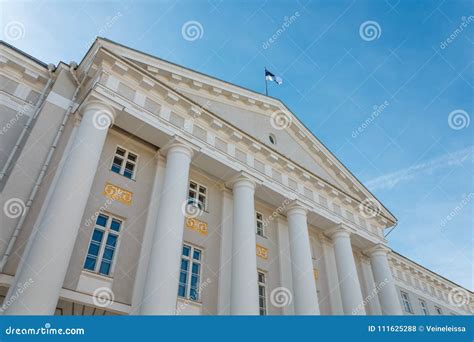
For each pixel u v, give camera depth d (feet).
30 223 33.78
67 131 40.29
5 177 35.42
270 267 52.95
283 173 58.49
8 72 41.55
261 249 53.67
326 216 60.75
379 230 72.59
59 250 30.09
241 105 59.62
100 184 40.98
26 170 35.83
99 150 37.45
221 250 47.55
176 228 39.17
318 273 59.98
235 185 51.16
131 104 42.70
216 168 50.29
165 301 34.30
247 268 43.57
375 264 68.13
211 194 52.01
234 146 53.26
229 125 52.08
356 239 67.05
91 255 37.01
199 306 42.27
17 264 31.73
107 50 42.29
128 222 40.88
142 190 44.19
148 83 45.24
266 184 53.52
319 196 62.85
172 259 36.96
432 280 93.91
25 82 42.34
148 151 47.55
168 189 41.81
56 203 32.14
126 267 38.22
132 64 44.04
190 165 49.96
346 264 58.75
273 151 56.59
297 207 56.13
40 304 27.61
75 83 44.29
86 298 33.99
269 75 74.43
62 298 32.73
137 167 45.50
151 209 42.80
